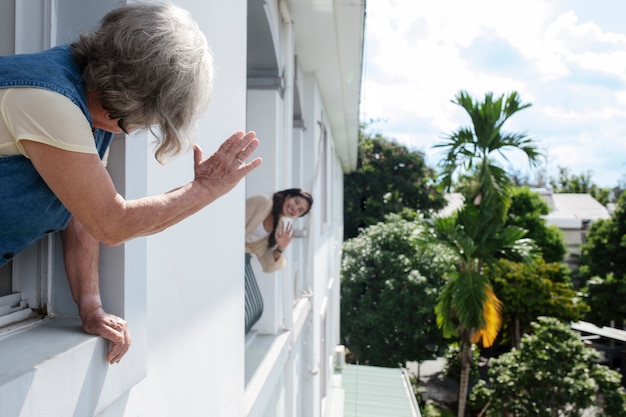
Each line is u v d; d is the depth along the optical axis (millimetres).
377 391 12016
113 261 1407
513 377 12414
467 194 12242
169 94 1094
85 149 1032
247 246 3941
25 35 1386
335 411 10414
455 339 17375
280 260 3980
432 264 17594
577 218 36375
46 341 1222
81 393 1207
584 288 22312
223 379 2473
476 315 11953
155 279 1701
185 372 1975
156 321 1711
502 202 11836
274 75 4488
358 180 27656
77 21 1396
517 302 17125
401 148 28000
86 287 1346
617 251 22156
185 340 1968
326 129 10469
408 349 17344
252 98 4496
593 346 24312
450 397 18234
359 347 17953
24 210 1099
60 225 1235
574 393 11766
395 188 27766
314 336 7223
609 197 51031
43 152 1002
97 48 1075
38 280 1409
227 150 1254
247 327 4066
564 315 17031
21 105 988
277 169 4488
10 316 1319
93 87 1086
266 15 3818
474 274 11992
